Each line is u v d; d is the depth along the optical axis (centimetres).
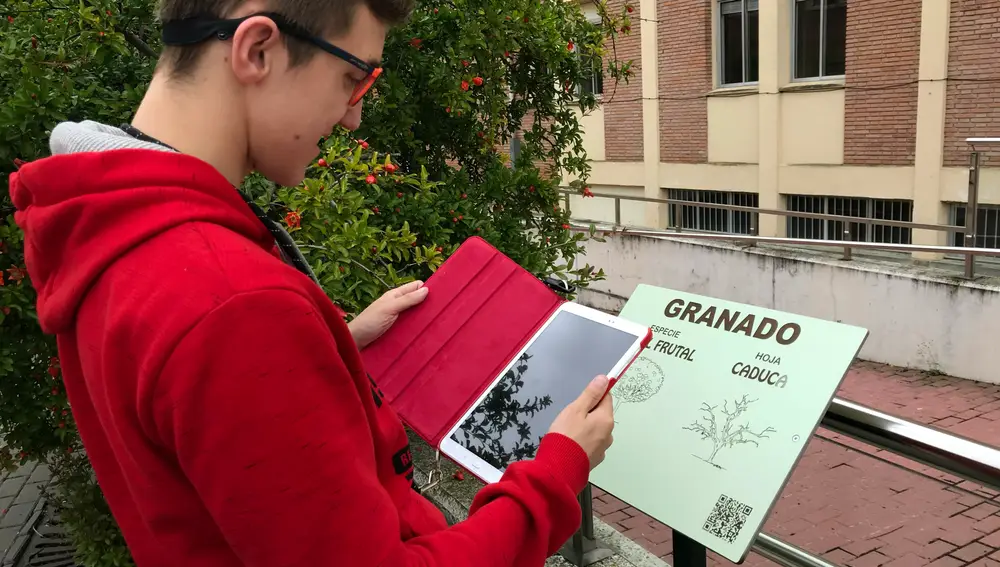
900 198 926
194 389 65
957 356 691
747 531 137
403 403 140
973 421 604
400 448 101
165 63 81
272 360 67
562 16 431
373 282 281
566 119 452
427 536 84
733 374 157
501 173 402
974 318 674
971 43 841
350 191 285
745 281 861
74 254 74
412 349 145
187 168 74
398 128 365
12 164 272
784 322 157
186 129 79
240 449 66
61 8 307
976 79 845
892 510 424
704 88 1106
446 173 400
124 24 322
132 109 308
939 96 870
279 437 67
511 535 87
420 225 339
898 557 388
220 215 74
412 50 360
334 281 263
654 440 158
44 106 270
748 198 1096
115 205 71
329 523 70
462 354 142
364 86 86
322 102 83
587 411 105
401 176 324
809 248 854
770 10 1002
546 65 422
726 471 145
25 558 405
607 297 1028
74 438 318
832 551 395
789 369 149
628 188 1242
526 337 141
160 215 71
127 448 73
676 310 176
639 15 1156
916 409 634
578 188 462
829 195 998
